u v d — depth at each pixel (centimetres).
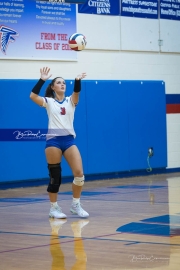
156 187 1609
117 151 1922
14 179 1697
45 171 1756
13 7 1727
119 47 1975
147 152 2002
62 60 1838
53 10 1811
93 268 657
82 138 1838
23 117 1712
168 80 2095
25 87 1717
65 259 710
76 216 1084
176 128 2109
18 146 1705
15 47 1736
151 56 2056
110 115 1906
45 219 1059
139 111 1981
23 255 741
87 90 1856
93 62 1912
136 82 1981
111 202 1284
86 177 1862
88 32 1900
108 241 818
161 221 988
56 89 1048
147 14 2045
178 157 2120
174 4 2120
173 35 2114
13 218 1080
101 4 1930
